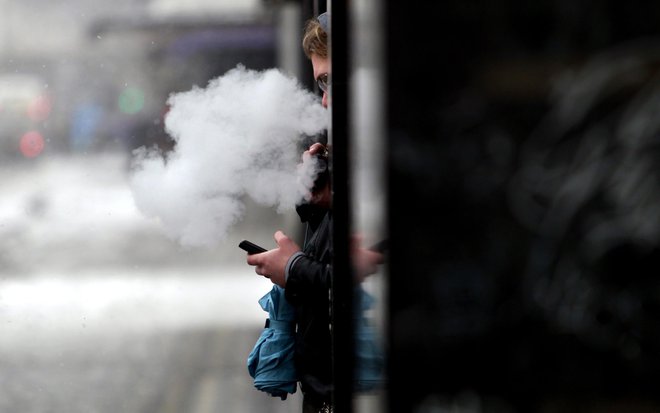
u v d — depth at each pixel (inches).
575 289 131.4
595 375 132.2
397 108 131.1
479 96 130.3
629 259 131.0
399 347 133.5
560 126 130.6
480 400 132.8
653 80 129.6
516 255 131.6
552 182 130.6
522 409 132.3
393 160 131.7
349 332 182.1
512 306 132.2
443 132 130.8
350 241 179.3
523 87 130.4
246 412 466.6
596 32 130.0
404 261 132.6
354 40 173.5
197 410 472.7
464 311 132.5
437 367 133.2
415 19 130.4
